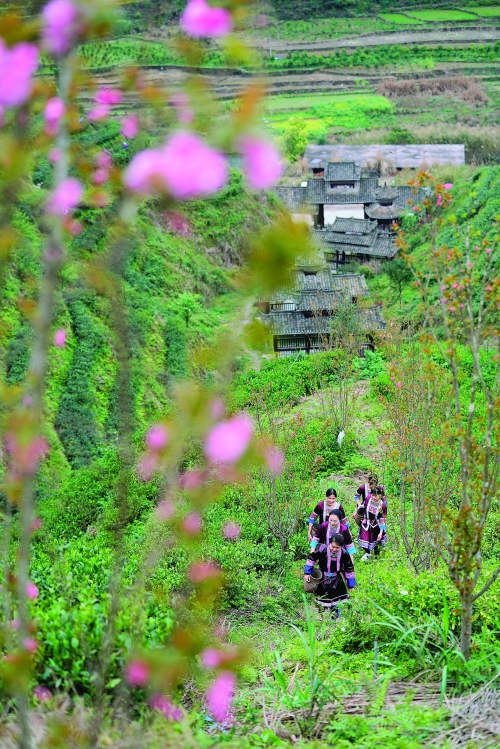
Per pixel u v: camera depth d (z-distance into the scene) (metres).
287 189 122.06
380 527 19.44
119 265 5.26
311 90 195.88
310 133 169.12
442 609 11.51
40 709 6.87
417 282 10.17
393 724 8.50
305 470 23.62
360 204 122.38
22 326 40.25
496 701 8.77
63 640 7.59
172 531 6.77
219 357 4.52
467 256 9.52
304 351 67.50
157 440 5.27
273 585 17.72
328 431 30.31
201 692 9.17
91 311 66.56
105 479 29.98
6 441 5.43
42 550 11.98
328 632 14.06
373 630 11.80
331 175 122.56
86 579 10.77
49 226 5.22
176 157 3.86
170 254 89.88
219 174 3.89
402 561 16.80
